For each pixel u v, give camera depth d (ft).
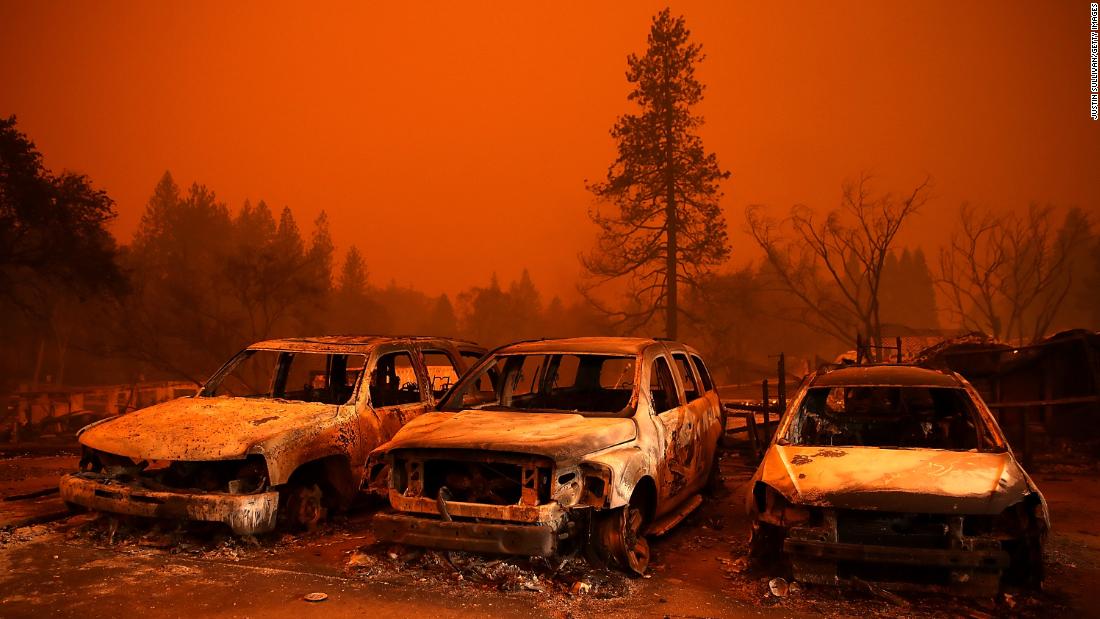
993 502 16.79
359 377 25.29
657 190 162.09
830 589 17.71
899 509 16.84
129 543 21.88
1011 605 16.75
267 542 21.90
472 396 26.22
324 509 23.68
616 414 21.21
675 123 163.63
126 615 16.52
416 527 18.65
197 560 20.36
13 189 106.73
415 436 19.93
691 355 28.27
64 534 22.99
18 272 128.47
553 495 17.99
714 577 19.39
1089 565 20.11
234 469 22.21
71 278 116.78
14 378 212.43
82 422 92.73
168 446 21.26
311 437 22.36
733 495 29.91
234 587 18.26
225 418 22.93
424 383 27.71
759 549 19.79
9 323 194.59
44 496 29.58
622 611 16.79
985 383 43.83
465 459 18.79
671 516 23.16
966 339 52.26
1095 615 16.52
